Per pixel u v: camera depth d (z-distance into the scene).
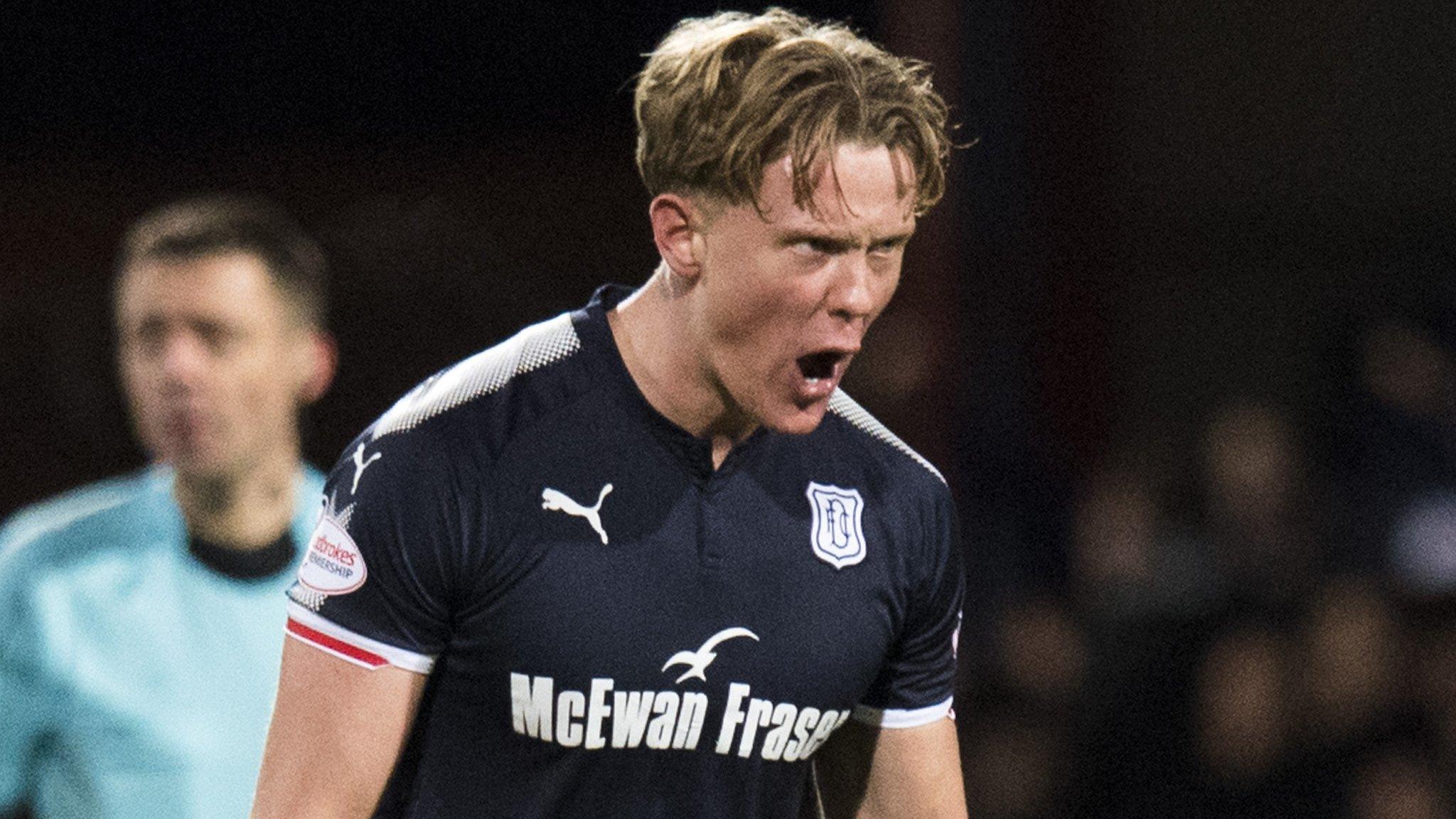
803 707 6.64
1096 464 20.09
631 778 6.45
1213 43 23.77
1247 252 23.72
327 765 6.20
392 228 19.44
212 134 20.53
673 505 6.41
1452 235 23.56
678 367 6.33
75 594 10.00
